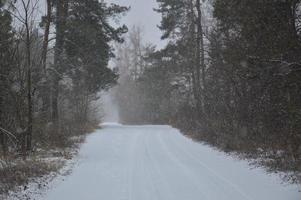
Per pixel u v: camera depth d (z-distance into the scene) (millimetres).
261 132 17812
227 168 14469
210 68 23734
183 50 35594
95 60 32281
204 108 27047
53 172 13266
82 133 26516
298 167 12758
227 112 21672
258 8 14695
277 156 15312
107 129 33250
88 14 28266
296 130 13703
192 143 23062
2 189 10500
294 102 13625
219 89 22938
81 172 13859
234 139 19391
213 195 10500
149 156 17875
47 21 18438
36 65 16953
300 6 14477
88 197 10453
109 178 12875
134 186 11688
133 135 27516
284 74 13180
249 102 18859
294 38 13672
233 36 18359
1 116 15680
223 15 17688
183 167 14797
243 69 16125
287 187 11031
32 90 17047
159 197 10383
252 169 14000
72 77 29234
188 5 32906
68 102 31891
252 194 10508
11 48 15664
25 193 10398
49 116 22156
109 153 18781
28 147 16516
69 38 24688
